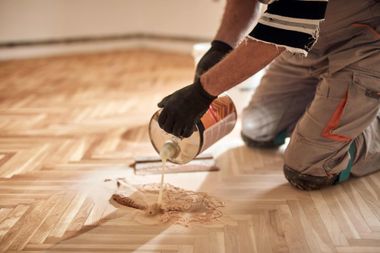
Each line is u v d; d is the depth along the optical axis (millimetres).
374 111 1170
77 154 1493
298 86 1475
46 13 3514
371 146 1287
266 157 1503
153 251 940
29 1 3393
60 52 3688
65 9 3607
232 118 1223
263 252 938
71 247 952
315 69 1325
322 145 1184
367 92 1140
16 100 2176
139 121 1868
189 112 985
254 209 1128
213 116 1119
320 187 1251
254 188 1256
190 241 978
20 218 1067
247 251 941
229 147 1596
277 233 1014
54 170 1360
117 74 2881
